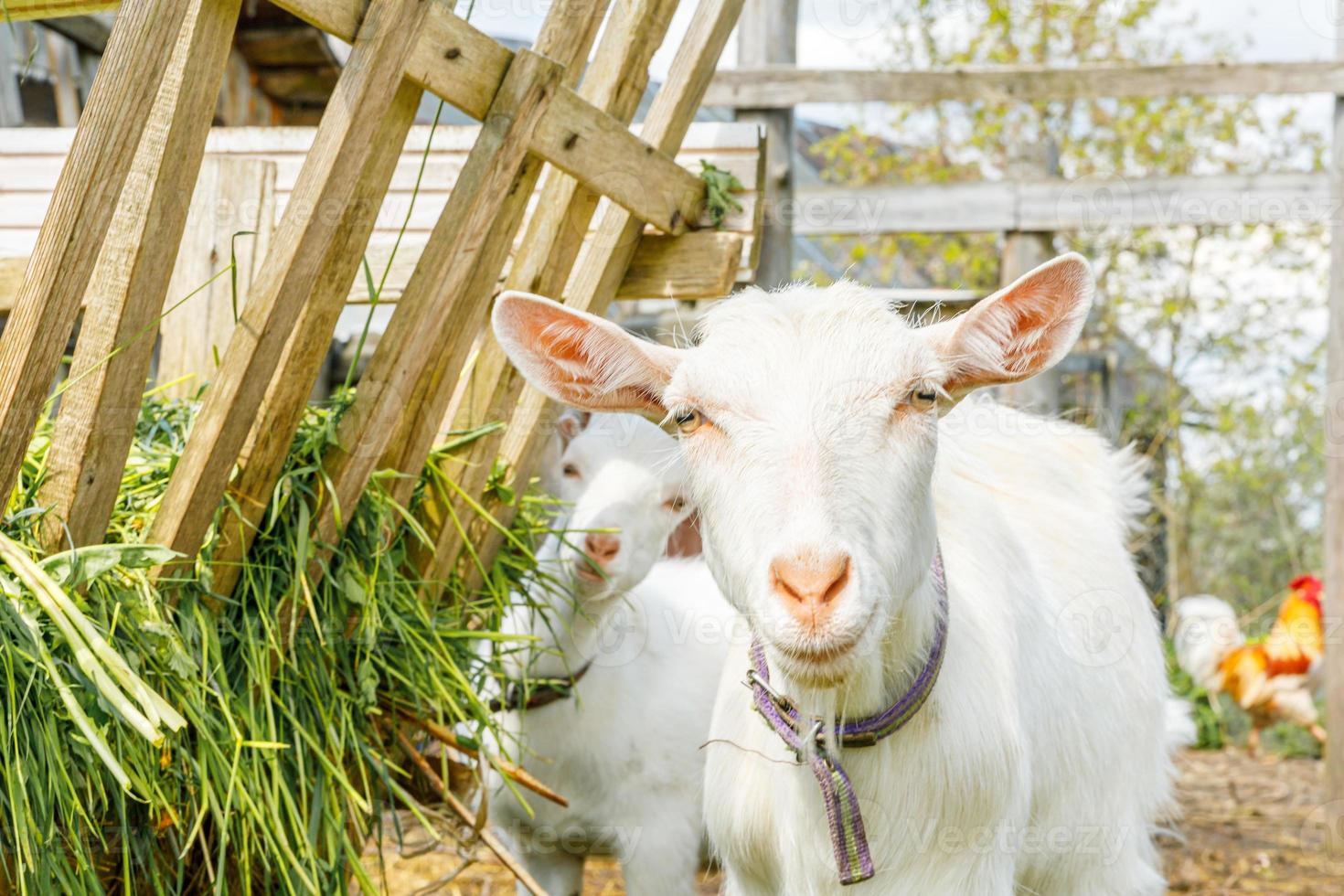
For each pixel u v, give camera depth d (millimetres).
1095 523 3146
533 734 3432
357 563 2543
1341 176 5711
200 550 2314
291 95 8547
